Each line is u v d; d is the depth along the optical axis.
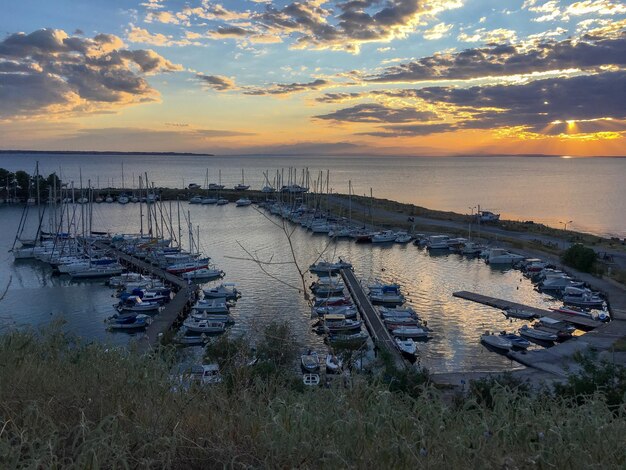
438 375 22.52
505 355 26.92
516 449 3.81
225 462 3.35
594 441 3.80
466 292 40.59
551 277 43.00
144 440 3.46
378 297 37.28
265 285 41.19
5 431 3.38
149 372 4.86
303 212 84.12
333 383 5.04
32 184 100.12
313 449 3.50
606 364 15.41
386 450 3.39
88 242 54.28
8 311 34.44
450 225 72.38
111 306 36.00
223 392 4.65
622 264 47.66
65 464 3.16
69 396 4.20
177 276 45.19
